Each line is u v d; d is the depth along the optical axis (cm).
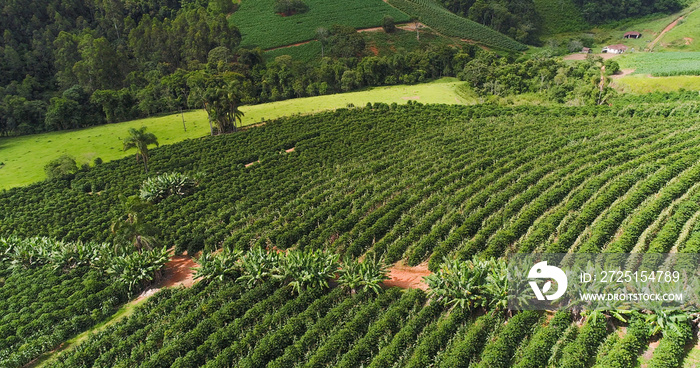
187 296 4541
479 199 5828
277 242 5600
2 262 6025
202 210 6900
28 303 4875
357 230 5497
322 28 17300
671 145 7156
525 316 3434
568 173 6438
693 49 17688
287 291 4256
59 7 17538
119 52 15312
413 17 19750
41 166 9738
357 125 10225
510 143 8175
